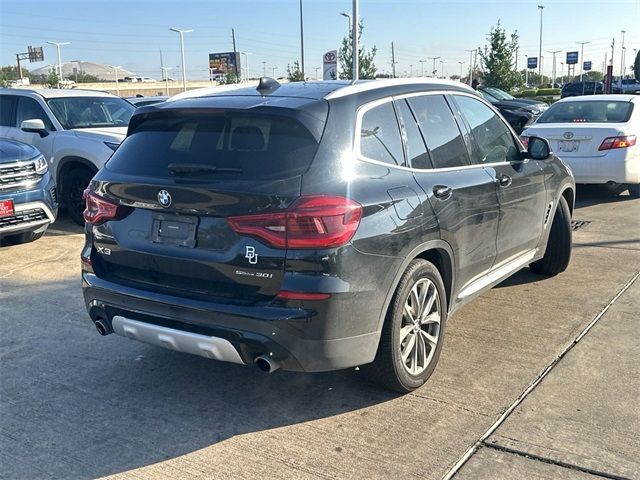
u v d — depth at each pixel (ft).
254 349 11.01
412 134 13.53
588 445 11.05
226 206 11.03
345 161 11.57
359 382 13.60
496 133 16.72
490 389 13.11
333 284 10.80
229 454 11.14
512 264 17.17
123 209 12.40
